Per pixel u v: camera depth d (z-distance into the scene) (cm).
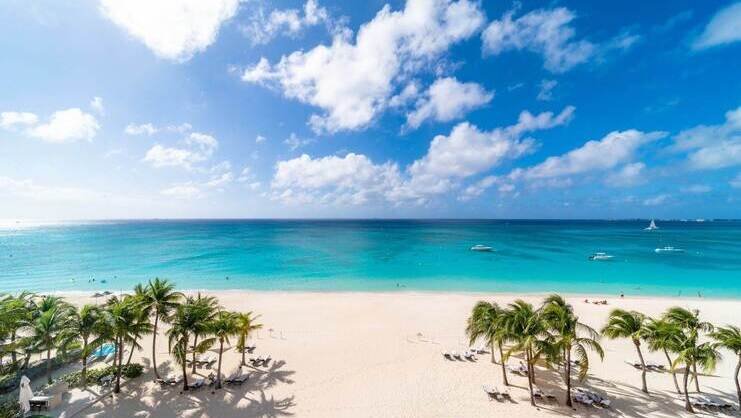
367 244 12669
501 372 2694
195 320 2419
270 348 3148
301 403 2266
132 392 2391
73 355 2869
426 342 3278
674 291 5503
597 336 2309
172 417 2122
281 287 5928
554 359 2119
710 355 2075
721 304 4656
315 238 15512
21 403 2055
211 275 6931
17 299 2922
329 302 4769
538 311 2434
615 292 5466
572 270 7294
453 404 2241
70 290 5862
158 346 3238
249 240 14525
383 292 5500
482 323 2586
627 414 2125
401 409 2188
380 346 3186
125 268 7731
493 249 10775
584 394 2266
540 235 16875
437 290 5666
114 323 2322
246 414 2148
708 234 17412
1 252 10669
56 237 16812
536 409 2180
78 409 2170
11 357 2902
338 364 2827
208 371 2711
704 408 2183
